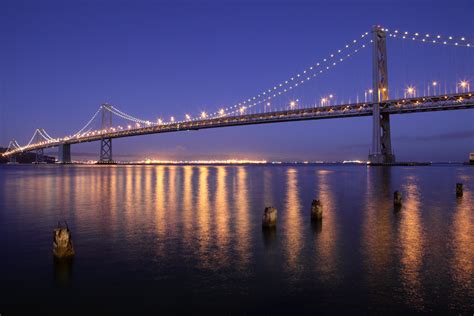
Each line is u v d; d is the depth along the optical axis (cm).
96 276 941
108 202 2317
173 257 1086
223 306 779
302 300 803
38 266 1016
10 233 1420
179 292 845
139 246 1205
